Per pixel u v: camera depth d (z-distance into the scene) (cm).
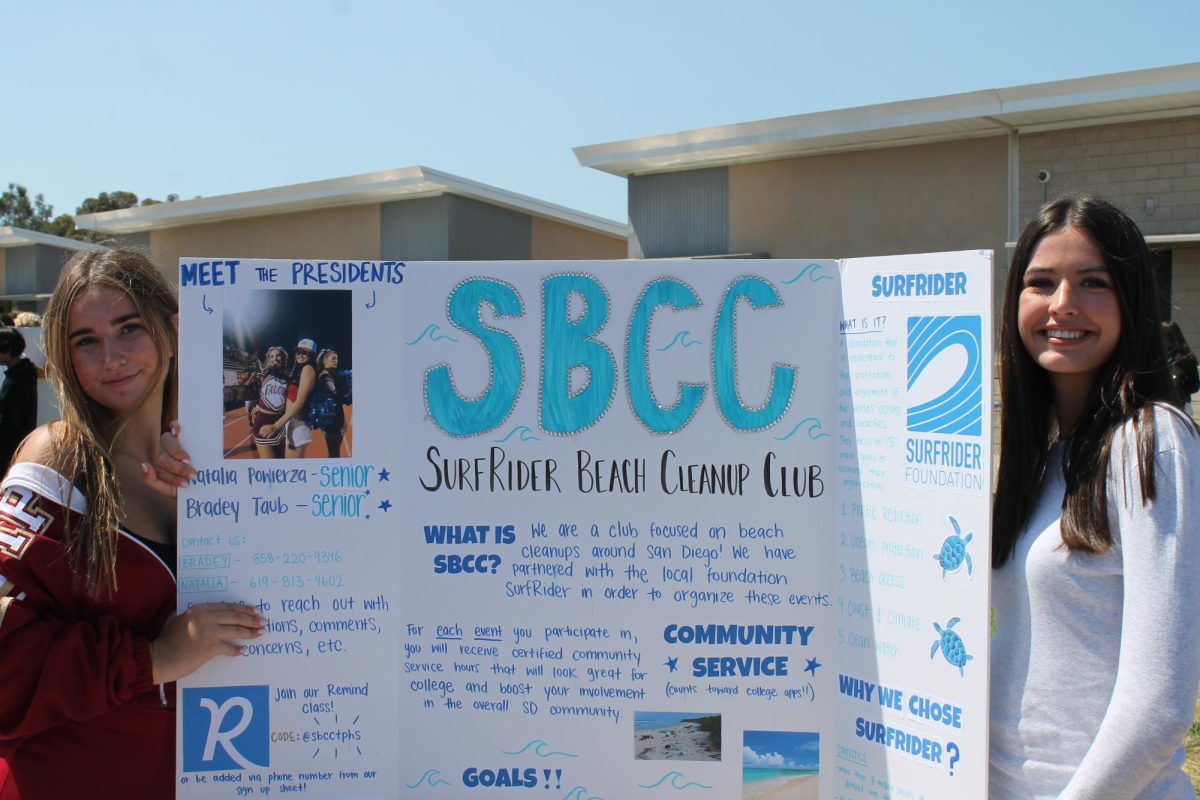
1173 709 167
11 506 212
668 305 241
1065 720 186
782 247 1602
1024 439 203
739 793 240
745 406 240
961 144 1420
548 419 243
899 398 222
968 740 204
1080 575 185
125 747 225
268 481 238
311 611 240
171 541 244
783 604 239
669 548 241
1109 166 1305
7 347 768
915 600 217
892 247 1491
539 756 244
